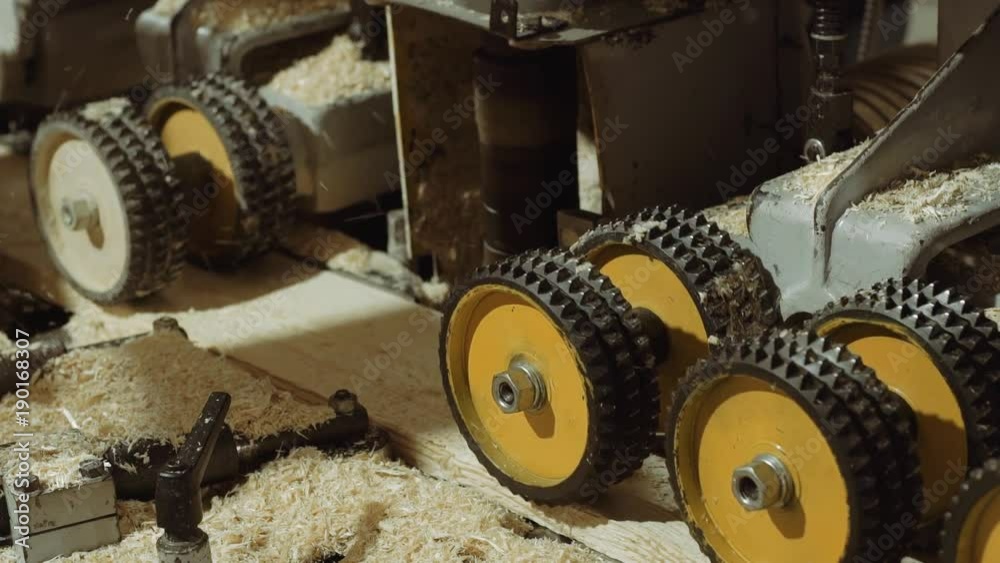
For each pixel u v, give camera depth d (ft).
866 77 6.32
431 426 5.46
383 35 6.53
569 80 5.73
